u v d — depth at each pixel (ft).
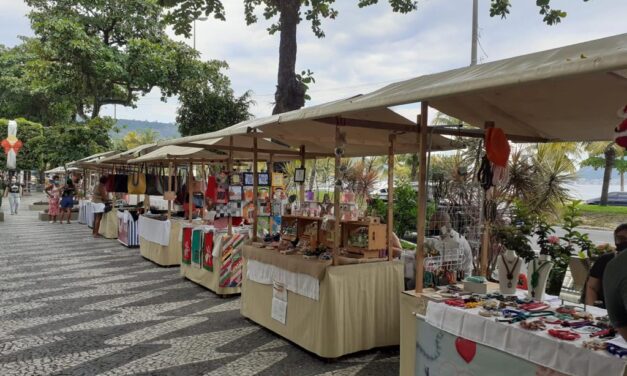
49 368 12.46
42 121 91.91
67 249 33.47
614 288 5.80
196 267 22.52
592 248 16.85
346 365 13.05
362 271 13.69
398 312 14.47
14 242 36.47
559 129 12.01
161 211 32.19
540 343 7.52
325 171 26.30
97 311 18.02
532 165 21.72
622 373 6.47
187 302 19.53
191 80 54.95
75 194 59.41
